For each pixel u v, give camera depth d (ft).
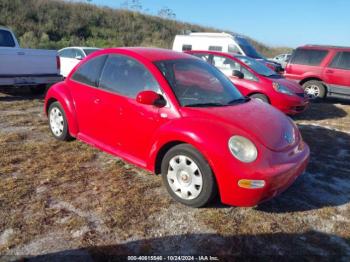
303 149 13.17
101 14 114.93
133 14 124.16
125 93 14.03
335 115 29.63
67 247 9.73
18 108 25.59
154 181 13.93
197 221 11.29
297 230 11.14
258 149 11.19
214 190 11.37
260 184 10.75
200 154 11.32
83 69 16.52
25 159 15.53
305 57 36.96
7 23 87.97
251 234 10.78
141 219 11.26
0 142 17.51
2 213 11.14
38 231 10.36
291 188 14.19
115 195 12.67
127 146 14.03
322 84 36.24
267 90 26.07
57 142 17.89
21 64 27.53
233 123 11.78
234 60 28.25
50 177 13.85
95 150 16.98
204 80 14.43
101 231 10.53
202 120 11.83
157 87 13.10
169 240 10.30
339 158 18.17
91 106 15.39
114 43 100.99
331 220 11.87
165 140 12.23
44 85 32.09
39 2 102.22
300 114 29.53
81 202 12.08
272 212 12.14
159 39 114.11
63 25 99.04
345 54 34.96
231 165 10.80
